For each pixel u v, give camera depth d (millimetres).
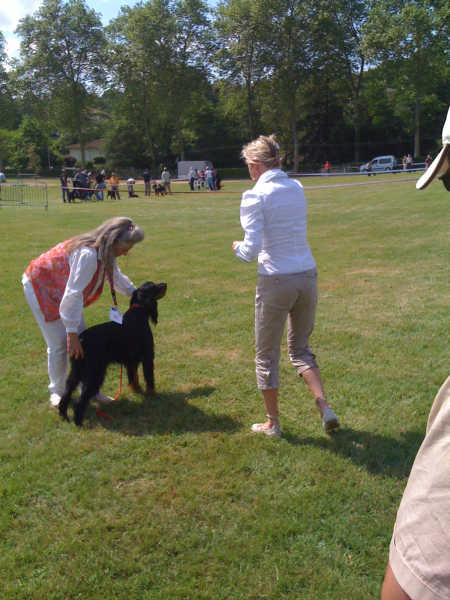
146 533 2566
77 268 3439
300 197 3197
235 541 2506
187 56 56438
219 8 53656
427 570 911
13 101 62281
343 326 5598
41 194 31234
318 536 2539
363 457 3182
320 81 56406
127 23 55344
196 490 2895
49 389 4043
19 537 2562
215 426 3623
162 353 5004
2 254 10117
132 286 4031
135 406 3949
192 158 65062
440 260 8656
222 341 5305
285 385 4250
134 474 3055
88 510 2758
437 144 60406
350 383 4215
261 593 2223
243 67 54281
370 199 20953
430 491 938
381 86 58844
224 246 11094
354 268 8453
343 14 54969
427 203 17672
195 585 2270
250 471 3082
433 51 49875
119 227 3572
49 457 3246
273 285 3154
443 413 965
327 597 2189
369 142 61750
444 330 5328
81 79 59031
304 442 3381
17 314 6266
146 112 59438
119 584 2266
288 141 62781
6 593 2232
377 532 2549
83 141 61750
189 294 7137
